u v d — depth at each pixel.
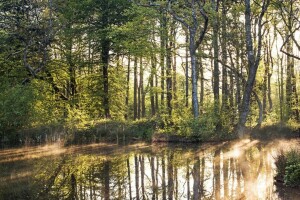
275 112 33.06
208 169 13.84
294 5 24.14
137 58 30.97
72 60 29.03
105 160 16.38
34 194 10.66
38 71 27.30
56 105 27.64
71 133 22.91
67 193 10.70
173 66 34.53
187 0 22.30
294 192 10.09
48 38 26.44
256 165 14.29
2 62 26.45
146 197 10.20
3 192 10.91
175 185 11.55
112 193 10.66
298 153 12.27
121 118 31.14
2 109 20.75
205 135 22.36
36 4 26.17
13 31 25.69
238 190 10.64
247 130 23.78
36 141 21.84
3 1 25.73
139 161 15.95
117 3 27.95
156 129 24.61
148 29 25.02
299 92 34.78
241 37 25.22
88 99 30.28
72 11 27.81
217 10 24.38
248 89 22.83
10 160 16.59
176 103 28.84
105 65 29.59
